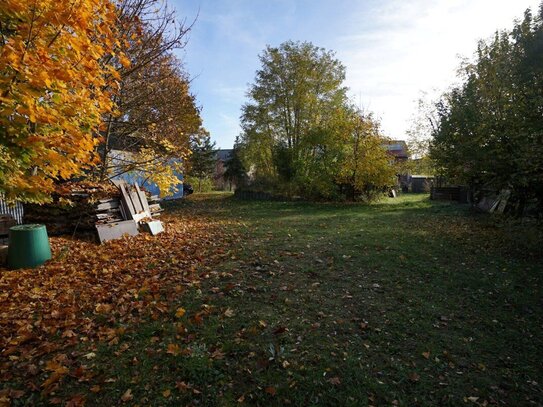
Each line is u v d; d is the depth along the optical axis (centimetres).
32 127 388
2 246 585
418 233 859
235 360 303
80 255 608
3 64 315
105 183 924
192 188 3058
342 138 1809
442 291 484
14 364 284
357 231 890
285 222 1100
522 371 319
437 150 1138
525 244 674
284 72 2094
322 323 378
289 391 269
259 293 446
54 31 361
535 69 704
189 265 558
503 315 423
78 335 334
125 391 261
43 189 430
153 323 357
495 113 852
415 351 338
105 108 456
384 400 269
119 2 763
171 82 1191
